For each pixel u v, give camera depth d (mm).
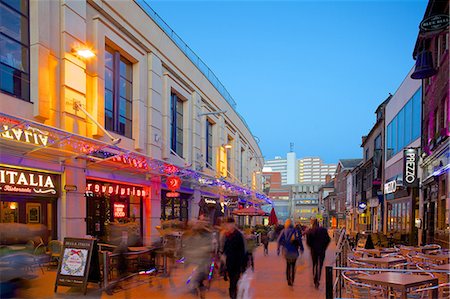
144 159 13516
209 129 26578
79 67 11891
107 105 13992
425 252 12344
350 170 48750
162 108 17562
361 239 20516
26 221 10539
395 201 25234
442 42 14750
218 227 11914
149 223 16391
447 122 13688
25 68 10352
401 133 23562
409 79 21641
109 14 13773
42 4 10625
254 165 46344
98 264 8336
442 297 7023
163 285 9297
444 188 14359
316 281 9320
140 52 15812
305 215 100250
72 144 10750
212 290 8906
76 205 11844
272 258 15758
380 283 5863
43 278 9242
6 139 8867
